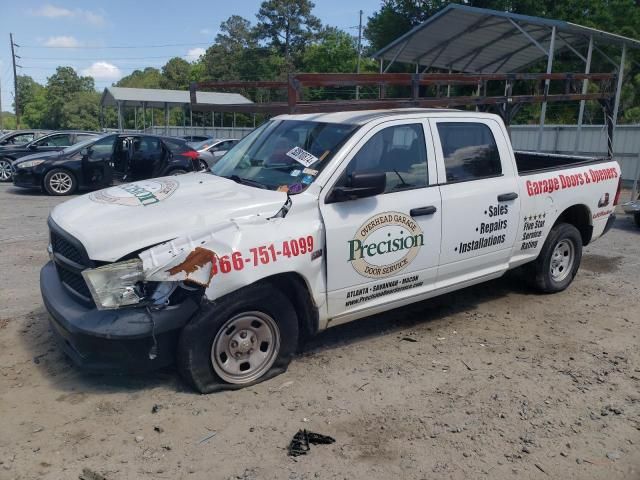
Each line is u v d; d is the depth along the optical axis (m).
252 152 4.99
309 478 3.16
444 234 4.90
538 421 3.80
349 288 4.41
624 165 17.62
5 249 8.01
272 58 70.69
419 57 18.55
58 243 4.14
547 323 5.55
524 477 3.23
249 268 3.81
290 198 4.10
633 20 30.94
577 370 4.55
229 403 3.89
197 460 3.29
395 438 3.56
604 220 6.71
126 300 3.64
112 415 3.72
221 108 5.86
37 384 4.10
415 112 4.91
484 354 4.81
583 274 7.27
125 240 3.71
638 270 7.52
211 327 3.83
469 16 14.69
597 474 3.28
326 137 4.55
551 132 19.53
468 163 5.16
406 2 34.38
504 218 5.38
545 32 15.38
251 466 3.25
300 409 3.86
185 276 3.62
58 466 3.21
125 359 3.68
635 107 28.52
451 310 5.87
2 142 19.25
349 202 4.32
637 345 5.07
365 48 58.09
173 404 3.85
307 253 4.09
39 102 99.62
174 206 4.03
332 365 4.53
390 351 4.82
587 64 15.19
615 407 4.00
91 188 14.71
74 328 3.64
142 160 13.04
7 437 3.47
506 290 6.54
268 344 4.17
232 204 4.03
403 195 4.62
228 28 80.12
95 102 84.00
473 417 3.82
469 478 3.20
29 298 5.88
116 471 3.18
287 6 70.00
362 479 3.17
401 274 4.70
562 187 5.98
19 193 14.31
